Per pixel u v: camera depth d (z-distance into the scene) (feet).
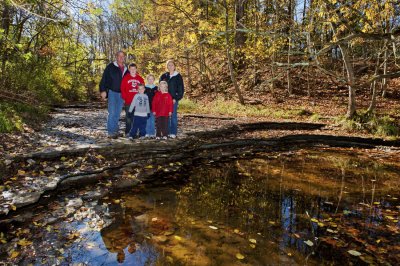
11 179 15.58
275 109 60.18
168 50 54.60
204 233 12.44
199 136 30.91
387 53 33.27
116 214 13.91
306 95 71.67
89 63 62.49
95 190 16.61
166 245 11.36
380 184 20.17
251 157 27.37
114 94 25.09
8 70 34.35
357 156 29.37
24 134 23.76
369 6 25.45
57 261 10.04
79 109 54.65
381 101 64.44
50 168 17.78
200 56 76.02
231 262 10.40
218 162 24.80
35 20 39.42
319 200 16.90
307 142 35.68
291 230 13.09
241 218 14.15
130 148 22.94
